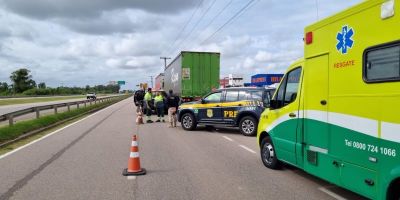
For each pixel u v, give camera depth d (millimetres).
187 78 23984
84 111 29844
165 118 24156
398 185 4691
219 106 15711
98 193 6570
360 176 5266
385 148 4754
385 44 4750
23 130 15016
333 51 5887
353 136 5402
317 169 6445
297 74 7258
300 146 7020
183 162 9297
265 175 7910
